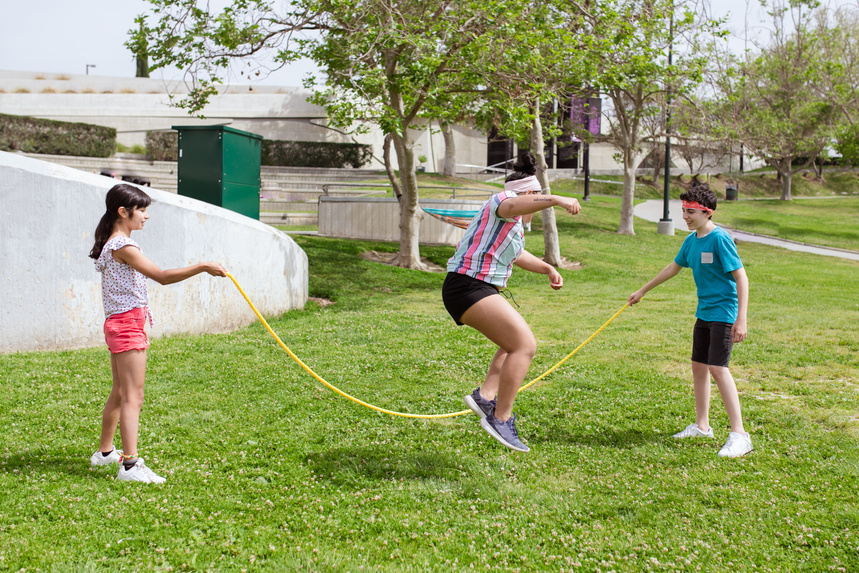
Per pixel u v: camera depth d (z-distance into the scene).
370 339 9.19
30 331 7.49
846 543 3.42
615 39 17.05
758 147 29.53
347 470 4.44
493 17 13.70
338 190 30.80
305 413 5.75
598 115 31.38
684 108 27.09
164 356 7.54
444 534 3.52
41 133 29.67
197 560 3.14
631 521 3.73
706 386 5.26
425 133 45.78
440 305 12.82
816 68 36.12
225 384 6.57
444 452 4.83
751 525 3.65
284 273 11.23
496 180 44.94
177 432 5.11
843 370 7.54
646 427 5.52
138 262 3.94
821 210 43.34
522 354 4.24
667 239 26.91
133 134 37.09
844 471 4.45
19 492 3.76
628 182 27.70
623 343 9.08
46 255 7.54
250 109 38.16
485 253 4.24
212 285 9.34
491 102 15.13
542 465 4.62
